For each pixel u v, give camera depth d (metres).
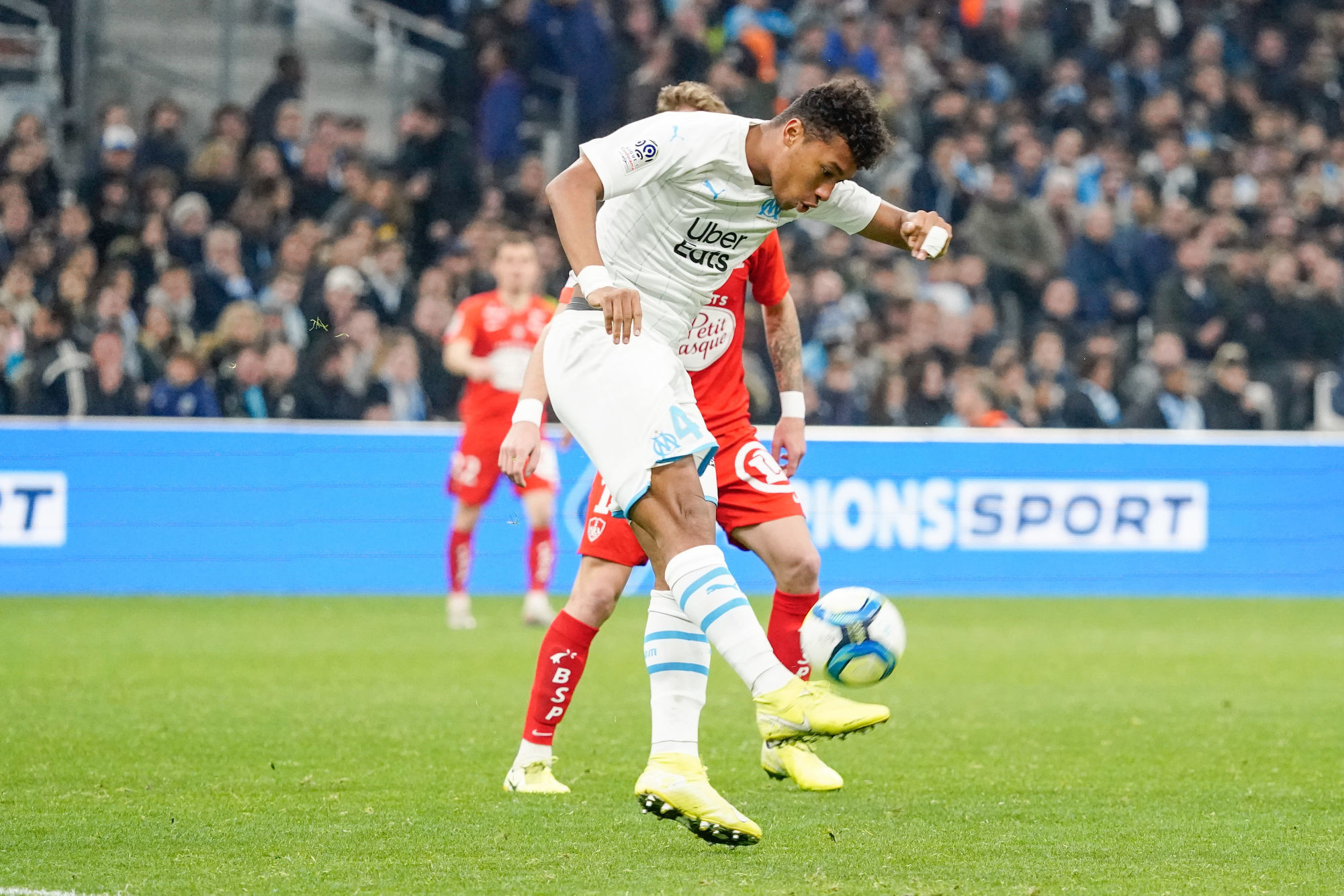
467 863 12.73
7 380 41.66
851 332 48.03
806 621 13.77
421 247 50.28
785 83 55.50
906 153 54.47
